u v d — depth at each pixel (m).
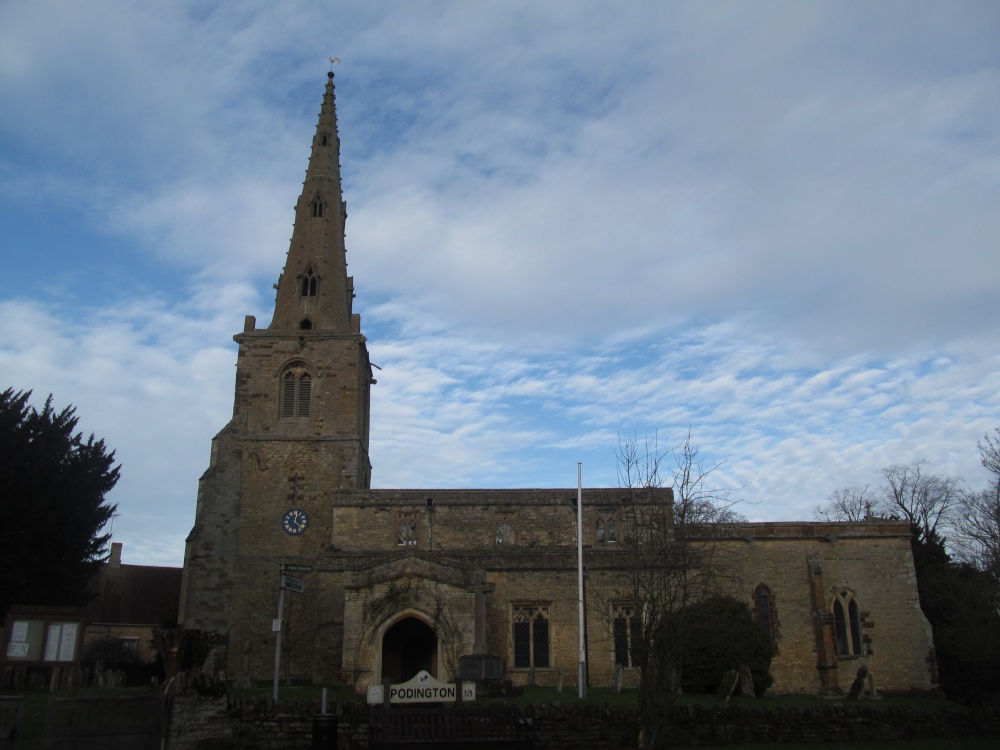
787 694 44.34
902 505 70.94
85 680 42.09
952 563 52.22
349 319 55.69
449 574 37.84
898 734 30.97
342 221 58.56
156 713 23.31
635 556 28.42
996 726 32.00
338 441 50.75
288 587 28.14
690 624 26.89
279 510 49.25
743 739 29.66
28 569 40.59
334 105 61.19
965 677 47.84
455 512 48.06
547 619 42.56
